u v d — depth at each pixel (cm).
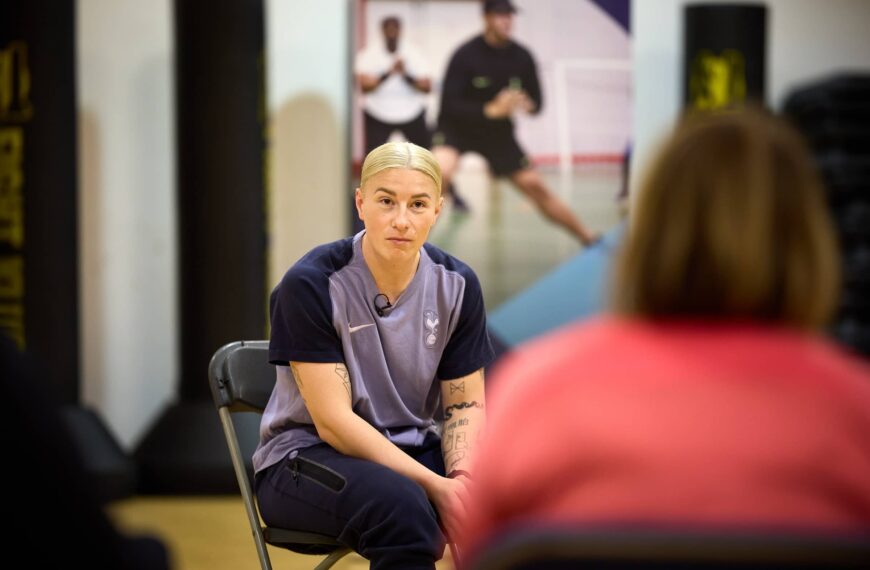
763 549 209
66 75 1124
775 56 1286
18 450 262
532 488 232
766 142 239
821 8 1284
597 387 231
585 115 1225
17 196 1115
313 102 1233
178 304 1158
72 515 264
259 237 1146
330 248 522
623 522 222
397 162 499
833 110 1230
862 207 1231
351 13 1206
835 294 239
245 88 1131
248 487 515
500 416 242
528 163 1218
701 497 220
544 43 1220
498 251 1217
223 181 1128
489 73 1212
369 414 516
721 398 224
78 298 1148
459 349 530
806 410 222
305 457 496
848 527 218
